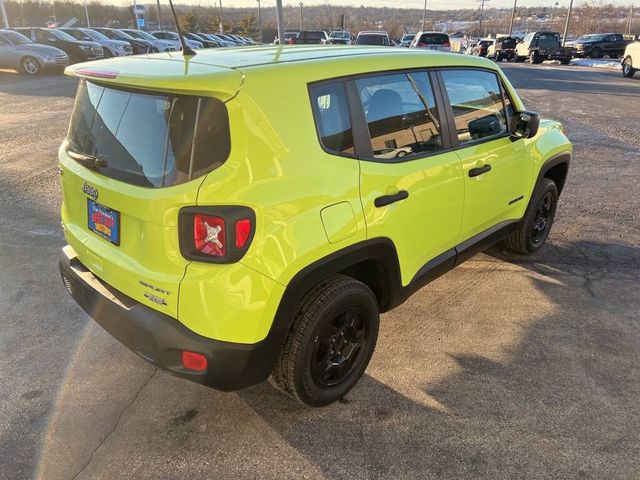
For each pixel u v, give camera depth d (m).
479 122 3.61
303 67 2.46
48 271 4.32
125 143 2.44
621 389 2.99
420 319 3.71
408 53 3.10
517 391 2.97
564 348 3.38
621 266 4.56
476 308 3.86
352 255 2.60
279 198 2.27
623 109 13.20
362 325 2.88
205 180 2.16
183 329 2.28
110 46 23.39
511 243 4.61
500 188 3.82
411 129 3.01
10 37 19.83
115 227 2.53
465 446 2.58
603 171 7.49
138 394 2.92
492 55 38.91
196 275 2.20
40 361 3.18
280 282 2.30
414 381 3.05
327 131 2.52
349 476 2.41
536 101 14.36
